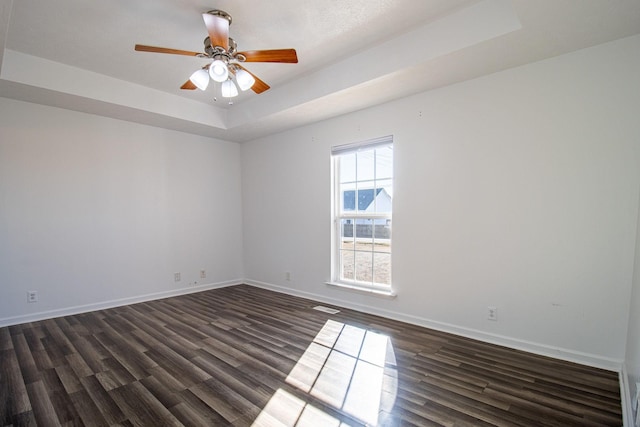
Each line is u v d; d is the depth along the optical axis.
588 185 2.37
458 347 2.73
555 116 2.49
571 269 2.45
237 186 5.38
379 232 3.67
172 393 2.08
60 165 3.65
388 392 2.07
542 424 1.75
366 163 3.79
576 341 2.44
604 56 2.29
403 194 3.35
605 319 2.33
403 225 3.36
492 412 1.85
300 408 1.91
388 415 1.84
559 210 2.49
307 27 2.57
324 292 4.20
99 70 3.30
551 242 2.53
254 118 4.11
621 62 2.24
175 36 2.69
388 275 3.60
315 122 4.20
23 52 2.94
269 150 4.89
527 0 1.83
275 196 4.82
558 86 2.47
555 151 2.50
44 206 3.55
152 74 3.40
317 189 4.23
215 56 2.39
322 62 3.18
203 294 4.66
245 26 2.55
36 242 3.51
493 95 2.78
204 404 1.96
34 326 3.31
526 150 2.62
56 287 3.63
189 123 4.23
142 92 3.70
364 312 3.73
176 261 4.63
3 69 2.85
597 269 2.35
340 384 2.17
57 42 2.77
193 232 4.82
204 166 4.94
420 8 2.34
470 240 2.93
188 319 3.52
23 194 3.43
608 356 2.32
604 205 2.32
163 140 4.48
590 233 2.37
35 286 3.50
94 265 3.89
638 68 2.19
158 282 4.44
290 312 3.75
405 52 2.67
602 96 2.31
